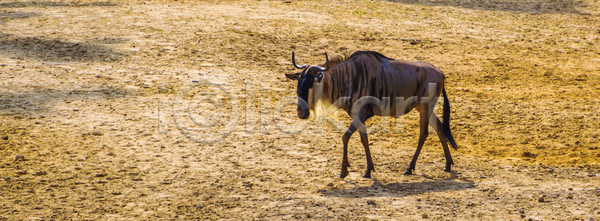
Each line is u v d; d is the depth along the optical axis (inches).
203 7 1892.2
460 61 1409.9
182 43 1444.4
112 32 1512.1
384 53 1449.3
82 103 975.6
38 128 837.2
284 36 1574.8
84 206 569.6
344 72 666.8
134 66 1242.0
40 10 1738.4
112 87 1087.0
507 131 922.7
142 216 546.3
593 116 992.9
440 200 598.5
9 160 706.2
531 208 568.7
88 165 702.5
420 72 695.7
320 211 562.3
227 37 1521.9
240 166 718.5
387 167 730.8
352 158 765.3
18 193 601.0
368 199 600.4
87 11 1749.5
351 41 1555.1
